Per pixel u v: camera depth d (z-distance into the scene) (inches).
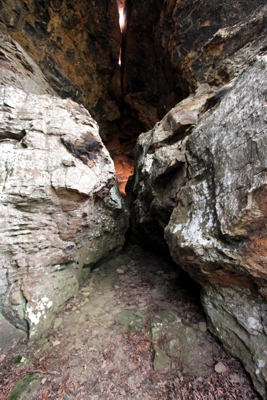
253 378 91.2
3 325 119.0
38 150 147.0
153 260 240.5
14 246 129.1
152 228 240.2
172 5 286.8
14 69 204.2
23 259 132.0
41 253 141.2
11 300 123.1
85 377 99.7
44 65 315.3
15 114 154.6
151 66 404.2
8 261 128.0
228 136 111.2
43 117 162.2
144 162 231.5
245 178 91.1
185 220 133.8
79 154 166.7
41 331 124.2
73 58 355.6
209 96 207.0
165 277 194.4
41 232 142.1
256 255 88.1
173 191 169.6
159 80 402.6
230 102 120.5
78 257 175.5
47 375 99.4
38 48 303.1
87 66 387.5
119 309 149.9
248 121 99.2
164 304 151.6
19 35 279.9
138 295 167.3
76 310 146.1
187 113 211.0
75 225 160.9
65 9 310.0
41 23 294.4
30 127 152.7
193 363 105.3
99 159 186.7
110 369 104.0
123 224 261.9
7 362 105.6
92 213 185.0
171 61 319.0
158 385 96.5
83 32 354.6
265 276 89.2
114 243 240.8
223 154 110.9
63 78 344.5
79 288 173.0
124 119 506.0
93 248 198.2
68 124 167.2
